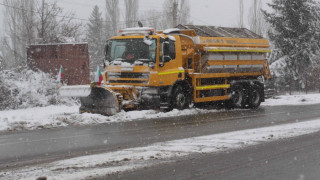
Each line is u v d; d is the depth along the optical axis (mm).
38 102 22984
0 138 11742
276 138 11227
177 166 7969
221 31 21734
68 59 25484
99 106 17016
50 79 24156
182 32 19875
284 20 40750
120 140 11227
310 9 39375
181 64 18594
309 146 10047
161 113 17594
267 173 7465
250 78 22984
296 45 39312
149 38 17438
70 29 37281
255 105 22297
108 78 18172
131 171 7555
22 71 24000
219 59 20328
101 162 8273
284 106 23516
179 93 18719
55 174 7312
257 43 22766
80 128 13688
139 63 17422
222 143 10492
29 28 36281
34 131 13070
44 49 25672
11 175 7316
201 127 13930
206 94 20250
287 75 39312
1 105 21891
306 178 7129
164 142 10805
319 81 38156
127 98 17578
